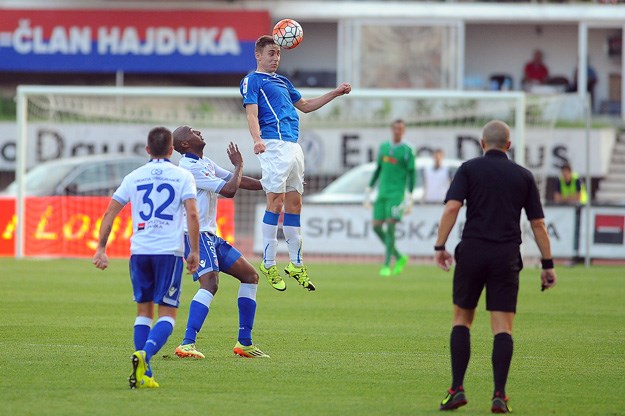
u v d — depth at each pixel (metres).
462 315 26.06
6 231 84.50
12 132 123.56
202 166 33.31
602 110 132.62
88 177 92.56
